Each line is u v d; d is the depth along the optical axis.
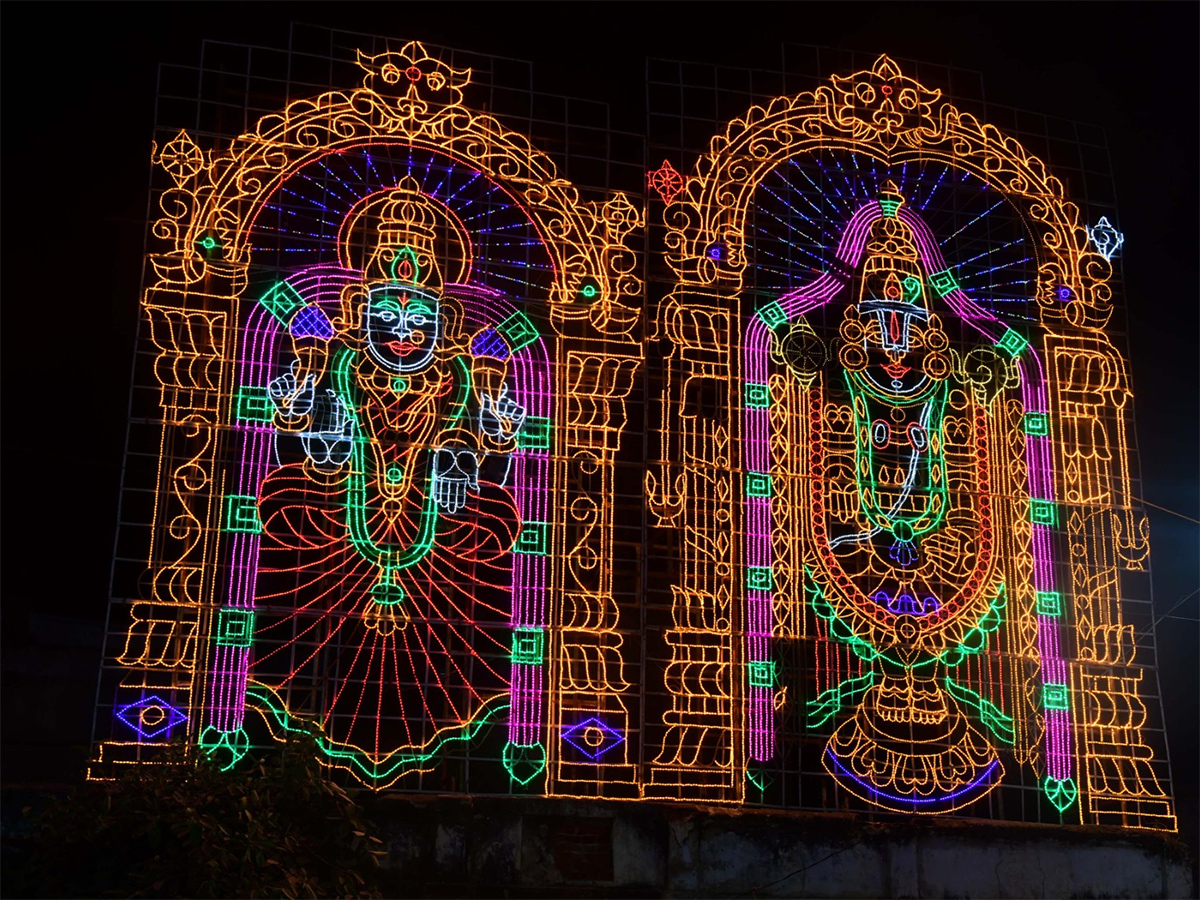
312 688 7.83
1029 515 8.91
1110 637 8.91
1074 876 8.27
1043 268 9.40
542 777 8.17
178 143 8.30
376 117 8.64
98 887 6.37
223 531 7.77
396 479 8.09
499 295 8.50
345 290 8.26
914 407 8.98
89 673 9.38
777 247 9.77
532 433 8.35
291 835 6.66
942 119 9.61
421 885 7.39
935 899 8.02
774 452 8.62
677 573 8.59
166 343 8.32
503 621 8.62
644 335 8.66
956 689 8.73
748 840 7.87
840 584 8.53
